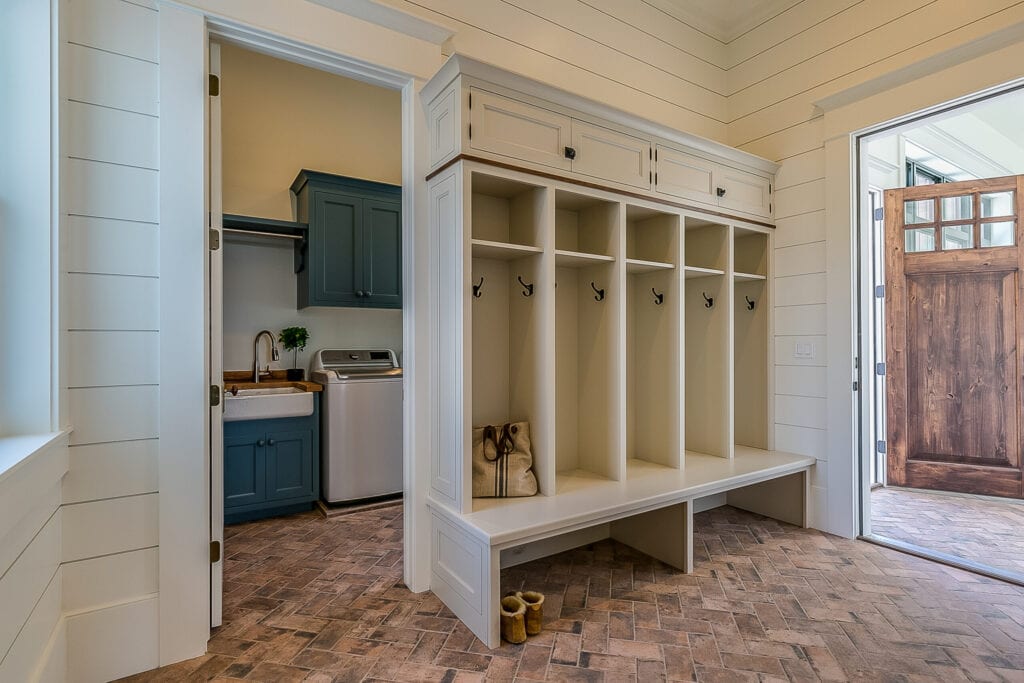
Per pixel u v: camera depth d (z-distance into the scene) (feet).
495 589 6.06
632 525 9.07
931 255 12.04
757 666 5.67
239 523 10.50
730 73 11.60
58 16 5.15
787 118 10.48
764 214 10.51
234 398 10.31
